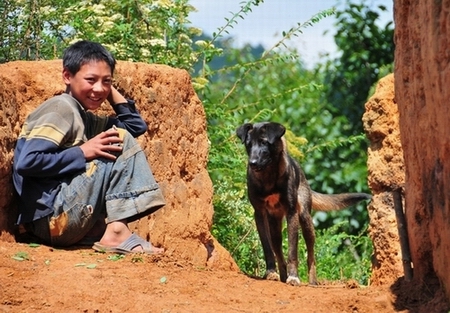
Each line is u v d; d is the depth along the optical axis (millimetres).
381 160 8953
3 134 6715
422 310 5898
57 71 7523
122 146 6895
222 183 10812
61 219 6715
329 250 11773
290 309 6008
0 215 6727
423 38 5898
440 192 5773
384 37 16156
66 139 6824
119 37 10336
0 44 9672
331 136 15680
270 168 8883
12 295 5691
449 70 5434
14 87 7145
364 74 16109
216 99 12742
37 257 6418
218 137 11539
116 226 6824
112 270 6316
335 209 9883
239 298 6234
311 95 16562
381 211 8883
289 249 8898
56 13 9742
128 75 7797
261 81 17234
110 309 5668
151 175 6957
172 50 10812
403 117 6578
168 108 8172
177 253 7996
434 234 6016
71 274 6121
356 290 6688
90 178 6727
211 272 6930
